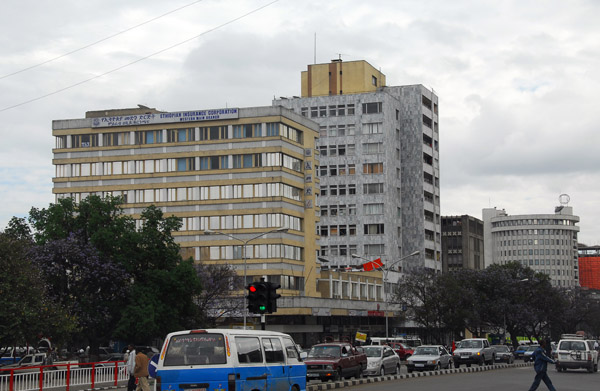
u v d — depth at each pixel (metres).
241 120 85.69
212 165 86.06
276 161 84.19
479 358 54.50
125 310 55.06
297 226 87.31
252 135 85.31
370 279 103.00
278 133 84.50
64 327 46.84
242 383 18.58
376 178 114.44
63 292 55.50
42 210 59.16
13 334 44.22
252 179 84.56
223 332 18.67
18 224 59.34
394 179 116.88
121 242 56.75
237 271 83.38
